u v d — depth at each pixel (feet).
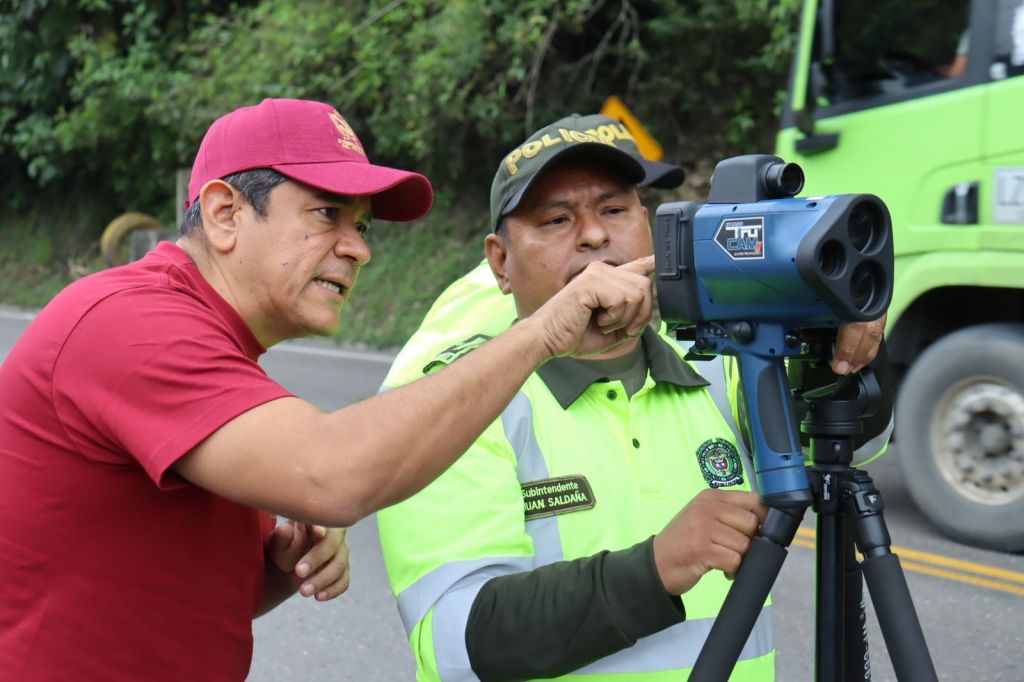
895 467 19.29
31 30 54.54
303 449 4.51
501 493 5.60
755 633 5.83
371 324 40.29
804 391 5.37
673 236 4.73
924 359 15.78
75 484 4.89
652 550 4.94
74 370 4.82
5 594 4.99
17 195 61.31
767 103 37.14
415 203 5.69
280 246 5.15
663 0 36.11
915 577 14.33
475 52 37.40
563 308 4.85
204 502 5.09
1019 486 14.92
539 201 5.88
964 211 15.34
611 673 5.58
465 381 4.66
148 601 5.02
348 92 42.11
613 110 24.61
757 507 4.84
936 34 15.70
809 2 17.16
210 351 4.74
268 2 43.98
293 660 12.73
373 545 16.52
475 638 5.22
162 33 51.78
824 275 4.26
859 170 16.53
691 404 6.20
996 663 11.89
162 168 54.08
